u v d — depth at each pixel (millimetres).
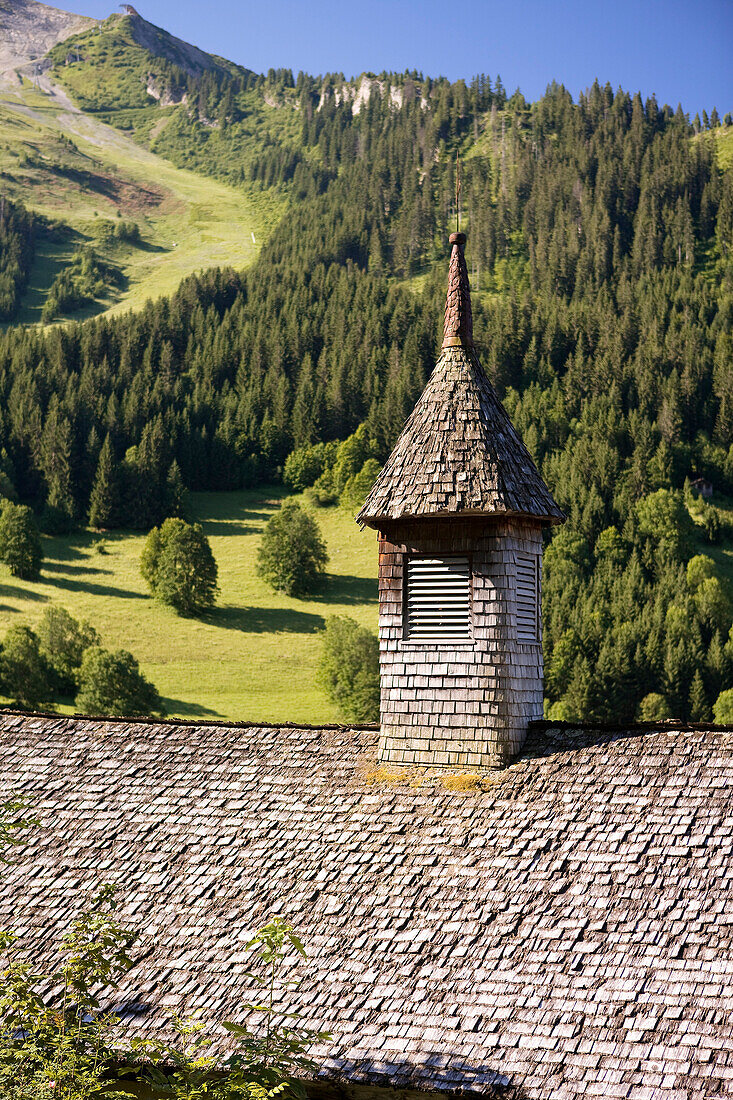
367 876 23469
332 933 22141
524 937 20828
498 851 23172
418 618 27797
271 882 24000
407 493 27703
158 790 28094
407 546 28000
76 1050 18312
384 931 21859
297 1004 20656
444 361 29797
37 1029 18516
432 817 24859
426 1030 19453
